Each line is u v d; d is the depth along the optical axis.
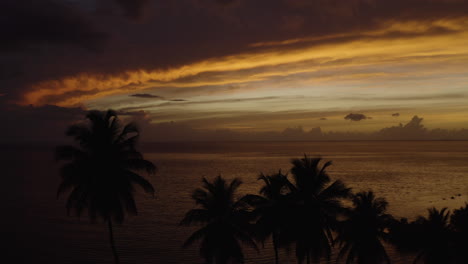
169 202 102.88
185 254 57.59
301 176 34.62
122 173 34.00
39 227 73.81
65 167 32.88
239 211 33.78
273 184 35.81
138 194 116.56
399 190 125.62
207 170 193.00
